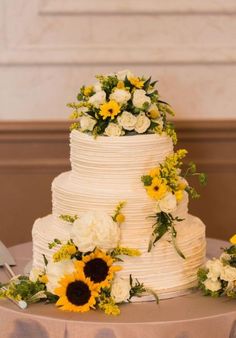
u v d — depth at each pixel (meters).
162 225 2.77
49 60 4.27
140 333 2.53
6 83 4.34
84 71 4.31
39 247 2.94
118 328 2.53
